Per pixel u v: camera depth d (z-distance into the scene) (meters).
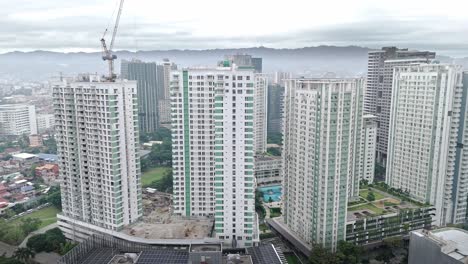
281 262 158.75
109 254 166.88
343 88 188.62
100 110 198.12
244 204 191.12
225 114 182.75
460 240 144.50
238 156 186.75
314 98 192.88
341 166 196.88
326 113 187.25
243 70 187.88
